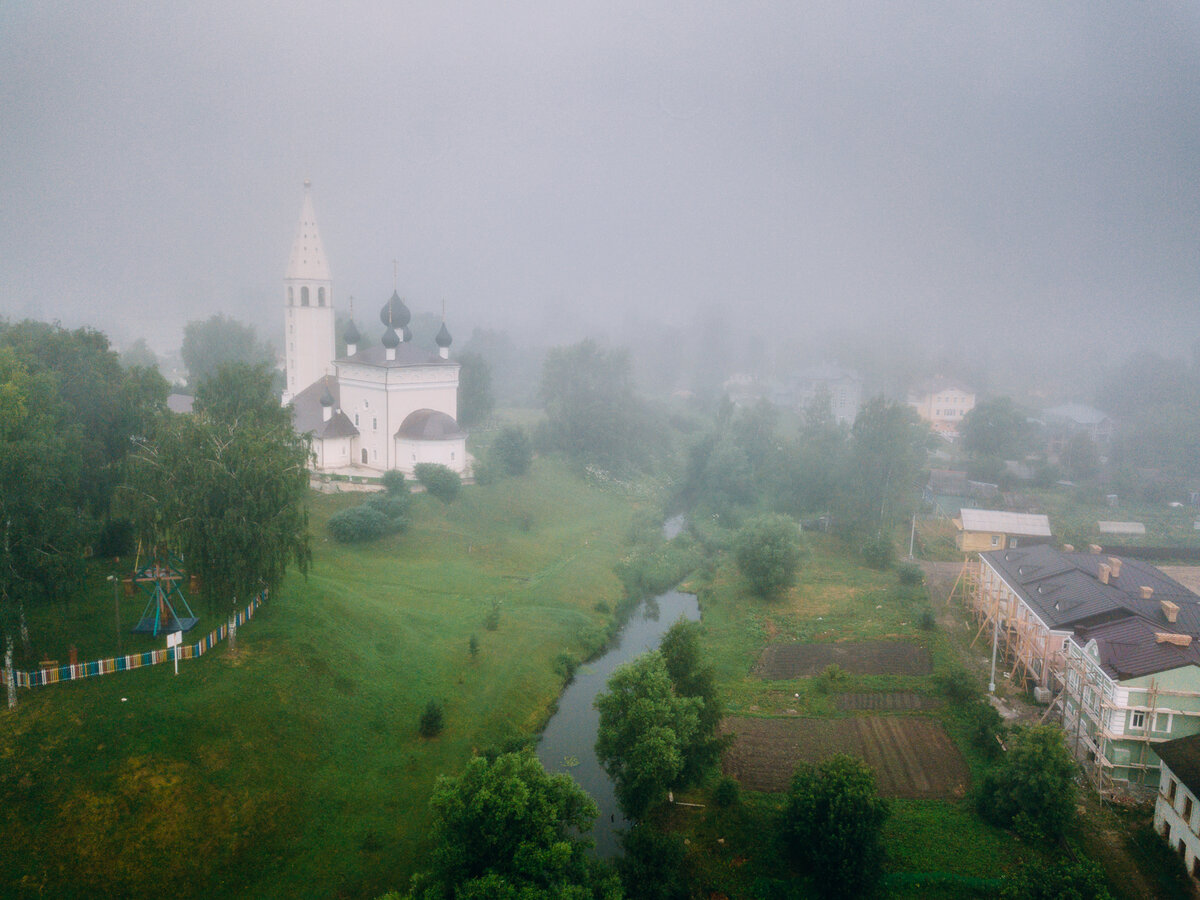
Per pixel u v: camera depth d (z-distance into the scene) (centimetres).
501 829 3022
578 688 5922
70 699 4069
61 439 4462
